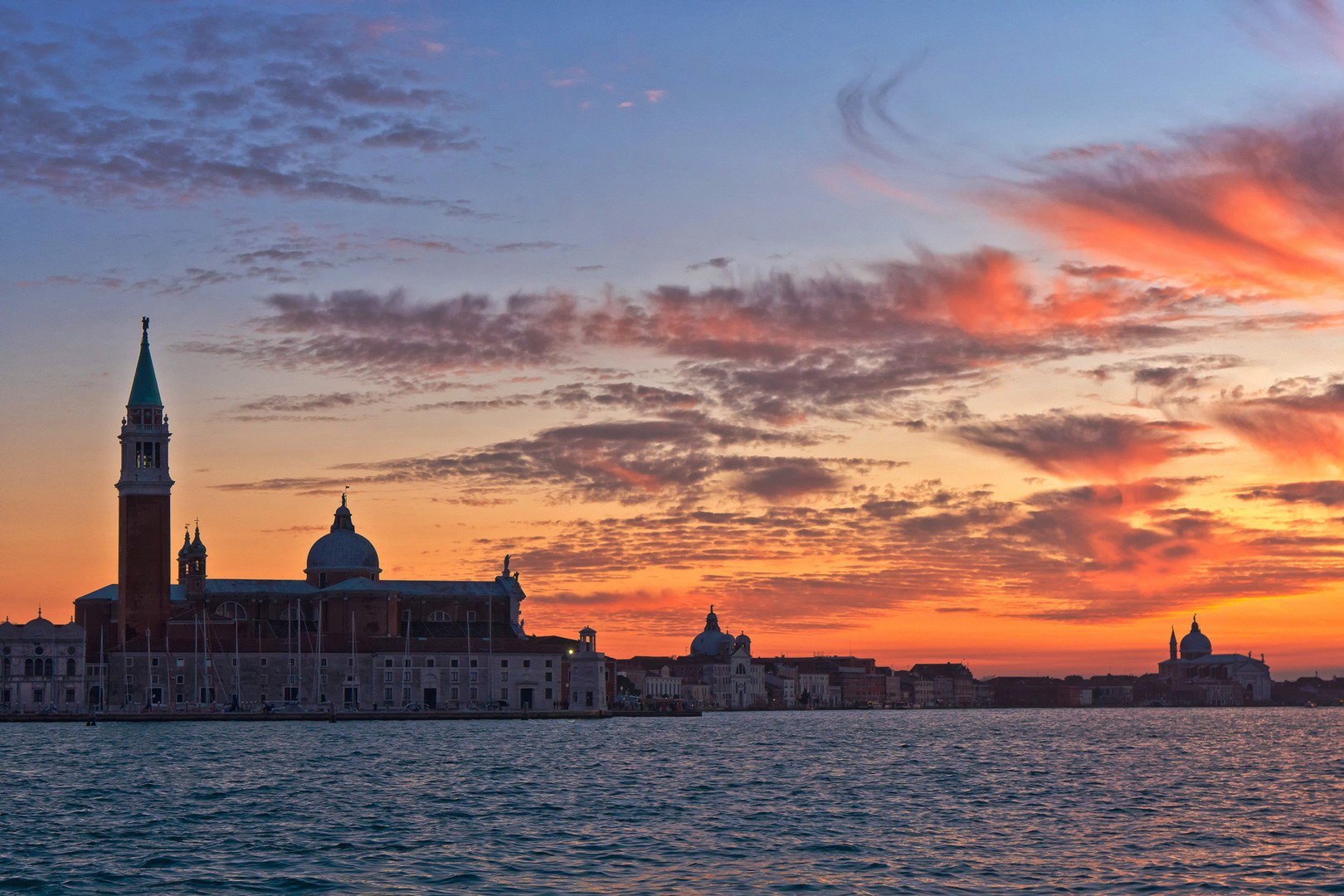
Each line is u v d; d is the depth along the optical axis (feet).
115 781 485.56
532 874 280.51
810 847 315.78
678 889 265.75
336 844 321.73
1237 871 283.79
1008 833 341.41
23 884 272.72
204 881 274.98
